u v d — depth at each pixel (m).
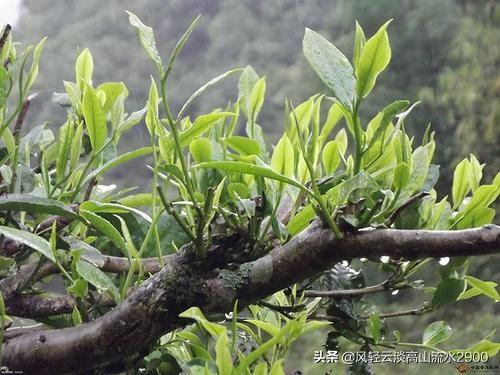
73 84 1.09
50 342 0.80
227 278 0.80
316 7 10.58
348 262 0.88
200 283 0.79
